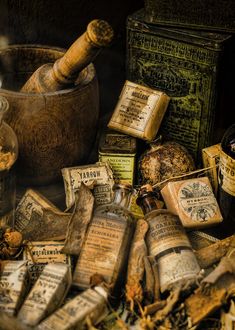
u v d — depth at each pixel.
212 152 0.96
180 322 0.79
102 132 1.00
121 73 1.18
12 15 1.01
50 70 0.93
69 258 0.86
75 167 0.95
